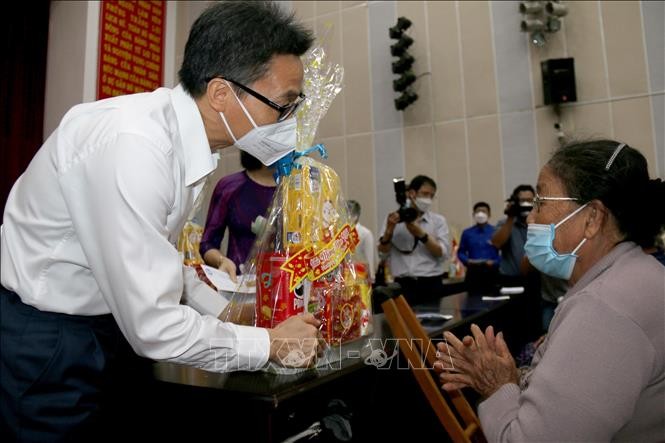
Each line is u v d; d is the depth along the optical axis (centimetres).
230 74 79
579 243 86
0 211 378
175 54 512
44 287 73
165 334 64
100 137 68
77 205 68
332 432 75
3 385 70
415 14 494
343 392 86
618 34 410
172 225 80
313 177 87
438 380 136
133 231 64
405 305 117
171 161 73
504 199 446
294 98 84
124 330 68
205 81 80
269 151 88
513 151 446
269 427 66
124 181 64
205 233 174
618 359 68
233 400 67
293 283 79
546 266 91
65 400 71
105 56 427
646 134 395
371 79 509
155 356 66
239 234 172
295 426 71
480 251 380
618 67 408
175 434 73
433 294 328
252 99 81
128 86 450
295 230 83
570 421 68
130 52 455
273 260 81
